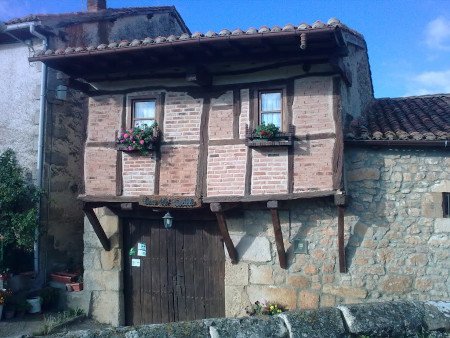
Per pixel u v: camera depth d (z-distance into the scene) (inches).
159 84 287.9
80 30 379.9
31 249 340.5
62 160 370.0
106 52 252.7
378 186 261.9
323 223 269.1
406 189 258.2
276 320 104.7
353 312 108.5
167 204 271.3
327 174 247.1
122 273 319.9
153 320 312.7
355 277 261.9
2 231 330.0
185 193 271.4
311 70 256.7
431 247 252.7
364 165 264.5
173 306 308.7
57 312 324.2
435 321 109.3
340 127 247.9
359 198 264.1
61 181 368.2
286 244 275.4
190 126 277.1
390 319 107.3
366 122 294.2
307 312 107.3
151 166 281.6
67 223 371.6
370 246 260.8
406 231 256.8
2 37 372.5
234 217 288.8
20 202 345.4
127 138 278.7
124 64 278.8
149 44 243.0
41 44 360.2
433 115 296.4
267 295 277.9
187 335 98.7
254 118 264.5
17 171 351.6
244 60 257.1
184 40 235.0
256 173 259.1
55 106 366.0
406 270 255.1
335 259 265.7
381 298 257.3
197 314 302.2
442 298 248.2
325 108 252.4
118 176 288.4
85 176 297.1
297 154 253.6
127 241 323.3
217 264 299.9
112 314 315.3
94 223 305.7
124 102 294.7
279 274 277.0
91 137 299.0
